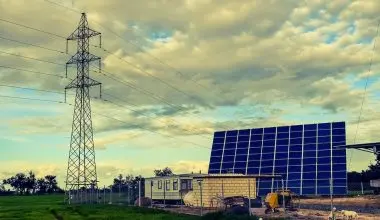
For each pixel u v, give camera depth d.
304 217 39.31
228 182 57.75
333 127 73.94
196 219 36.41
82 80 77.44
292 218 38.16
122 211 47.38
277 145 75.50
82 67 77.94
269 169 71.88
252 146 77.62
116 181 118.38
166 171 122.62
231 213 37.94
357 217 37.34
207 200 56.34
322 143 72.06
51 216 44.41
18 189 179.62
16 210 52.25
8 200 92.88
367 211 44.84
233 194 57.59
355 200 58.31
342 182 65.19
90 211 47.94
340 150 69.44
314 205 53.94
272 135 77.81
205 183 56.97
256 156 75.25
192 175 60.75
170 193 63.66
